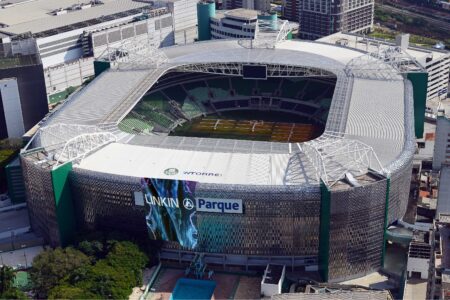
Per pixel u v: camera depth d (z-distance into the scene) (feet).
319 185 642.63
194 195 648.79
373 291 556.10
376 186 636.07
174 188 650.43
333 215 631.56
